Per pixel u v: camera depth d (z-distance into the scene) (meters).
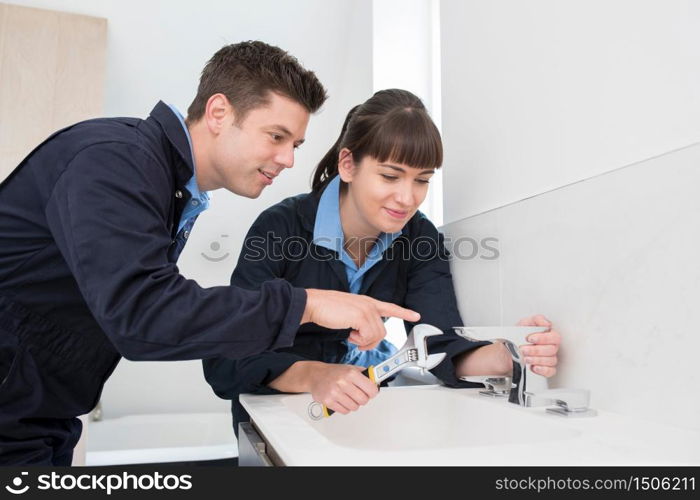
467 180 1.19
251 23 2.31
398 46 2.00
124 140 0.66
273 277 1.08
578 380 0.81
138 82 2.36
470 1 1.19
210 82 0.84
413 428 0.96
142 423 2.42
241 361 0.95
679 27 0.65
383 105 1.00
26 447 0.75
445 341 1.04
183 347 0.59
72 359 0.75
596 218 0.77
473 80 1.17
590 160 0.80
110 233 0.59
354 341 0.71
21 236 0.69
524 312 0.94
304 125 0.86
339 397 0.75
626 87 0.74
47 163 0.67
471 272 1.14
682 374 0.63
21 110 2.08
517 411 0.77
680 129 0.65
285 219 1.15
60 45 2.14
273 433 0.61
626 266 0.71
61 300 0.73
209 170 0.86
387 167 0.96
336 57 2.43
